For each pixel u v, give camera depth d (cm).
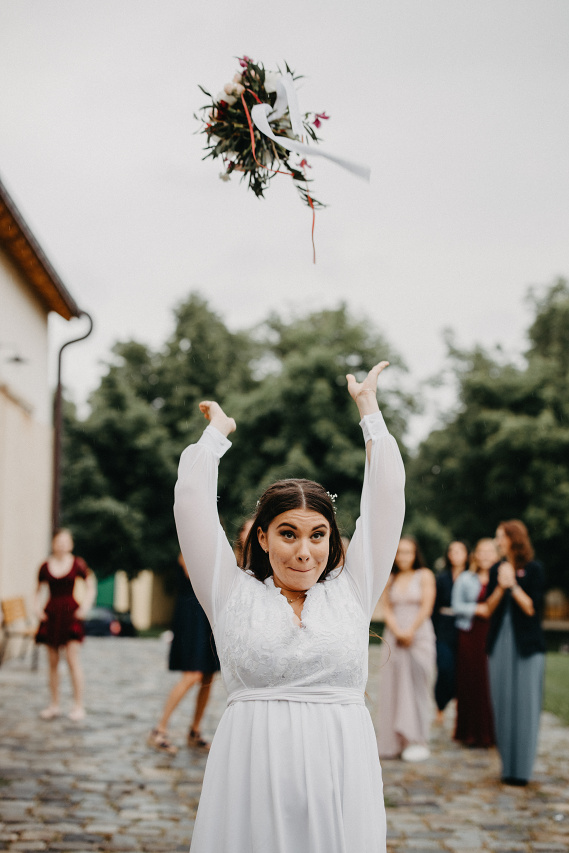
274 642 214
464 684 741
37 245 1145
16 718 757
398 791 562
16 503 1225
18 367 1244
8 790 522
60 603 768
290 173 267
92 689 945
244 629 218
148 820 471
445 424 2741
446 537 2500
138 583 3188
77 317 1354
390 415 2433
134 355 2959
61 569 775
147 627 3175
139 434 2642
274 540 222
